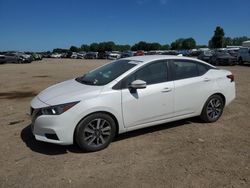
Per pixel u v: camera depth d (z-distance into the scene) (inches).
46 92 212.7
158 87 215.0
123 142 208.7
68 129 182.7
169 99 221.0
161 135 223.0
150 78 214.7
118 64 231.5
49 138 185.8
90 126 190.5
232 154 187.5
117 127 203.2
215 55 1125.7
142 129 235.8
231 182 152.8
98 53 2514.8
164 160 179.2
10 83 553.0
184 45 4013.3
